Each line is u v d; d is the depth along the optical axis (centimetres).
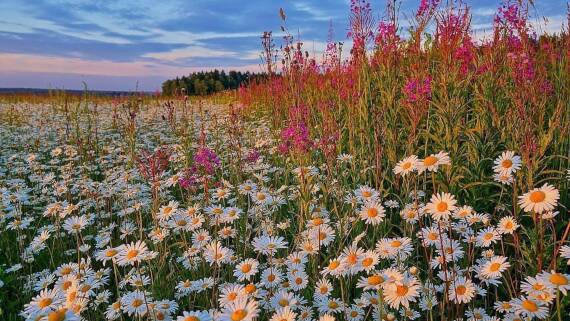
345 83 606
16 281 359
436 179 381
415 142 438
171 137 851
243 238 366
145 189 461
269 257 299
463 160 420
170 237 375
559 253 274
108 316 241
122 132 912
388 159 441
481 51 620
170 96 2209
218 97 2042
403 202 359
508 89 482
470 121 453
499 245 319
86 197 520
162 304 235
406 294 185
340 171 432
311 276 292
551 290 184
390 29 568
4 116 1346
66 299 231
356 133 509
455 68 513
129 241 409
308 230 284
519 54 491
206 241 302
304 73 677
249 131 777
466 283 207
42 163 746
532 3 543
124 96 1213
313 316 252
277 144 641
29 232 448
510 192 357
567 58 565
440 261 241
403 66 602
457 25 574
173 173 578
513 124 392
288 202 412
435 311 252
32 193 579
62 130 936
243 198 419
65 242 412
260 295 229
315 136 548
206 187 386
